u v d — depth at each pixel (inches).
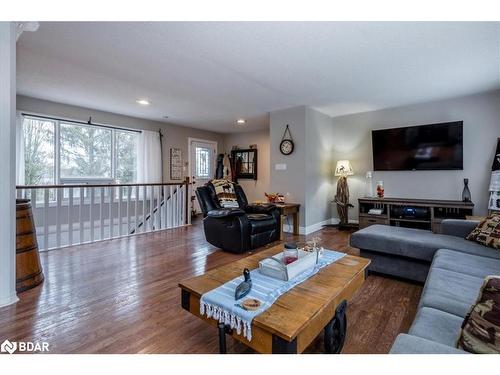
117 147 211.9
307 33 86.7
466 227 98.5
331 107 179.6
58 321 70.3
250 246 135.5
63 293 87.0
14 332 65.2
